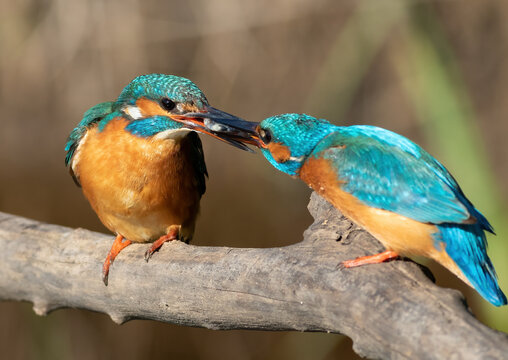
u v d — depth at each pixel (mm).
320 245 6633
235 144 7664
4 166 18031
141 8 17125
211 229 17141
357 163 6684
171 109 7828
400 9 14922
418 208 6383
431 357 5180
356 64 16984
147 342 14938
